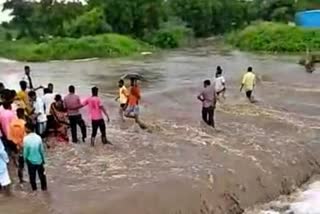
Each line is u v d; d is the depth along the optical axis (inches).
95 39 2342.5
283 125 818.2
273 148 703.7
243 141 723.4
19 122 539.8
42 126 645.9
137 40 2684.5
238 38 2709.2
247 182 597.9
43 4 2864.2
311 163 696.4
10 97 570.6
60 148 649.0
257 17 3604.8
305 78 1327.5
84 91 1131.9
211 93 782.5
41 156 504.1
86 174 563.2
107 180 545.3
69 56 2164.1
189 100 988.6
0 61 2090.3
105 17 2778.1
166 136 728.3
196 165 606.2
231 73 1480.1
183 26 3353.8
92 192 510.6
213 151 666.2
